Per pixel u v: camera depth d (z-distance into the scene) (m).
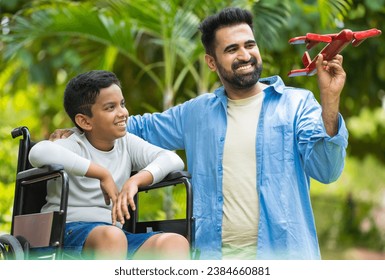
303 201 4.29
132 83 9.54
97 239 3.70
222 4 6.79
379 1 8.12
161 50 9.16
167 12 6.81
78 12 6.84
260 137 4.34
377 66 9.23
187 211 3.95
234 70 4.35
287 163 4.27
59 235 3.65
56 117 10.30
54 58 8.77
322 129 4.01
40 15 6.98
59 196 4.02
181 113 4.71
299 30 7.84
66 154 3.85
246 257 4.25
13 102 10.06
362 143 12.37
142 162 4.19
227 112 4.50
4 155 7.45
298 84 9.04
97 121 4.02
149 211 7.43
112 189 3.84
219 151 4.41
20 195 4.11
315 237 4.30
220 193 4.35
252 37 4.39
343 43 3.81
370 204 14.70
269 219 4.21
